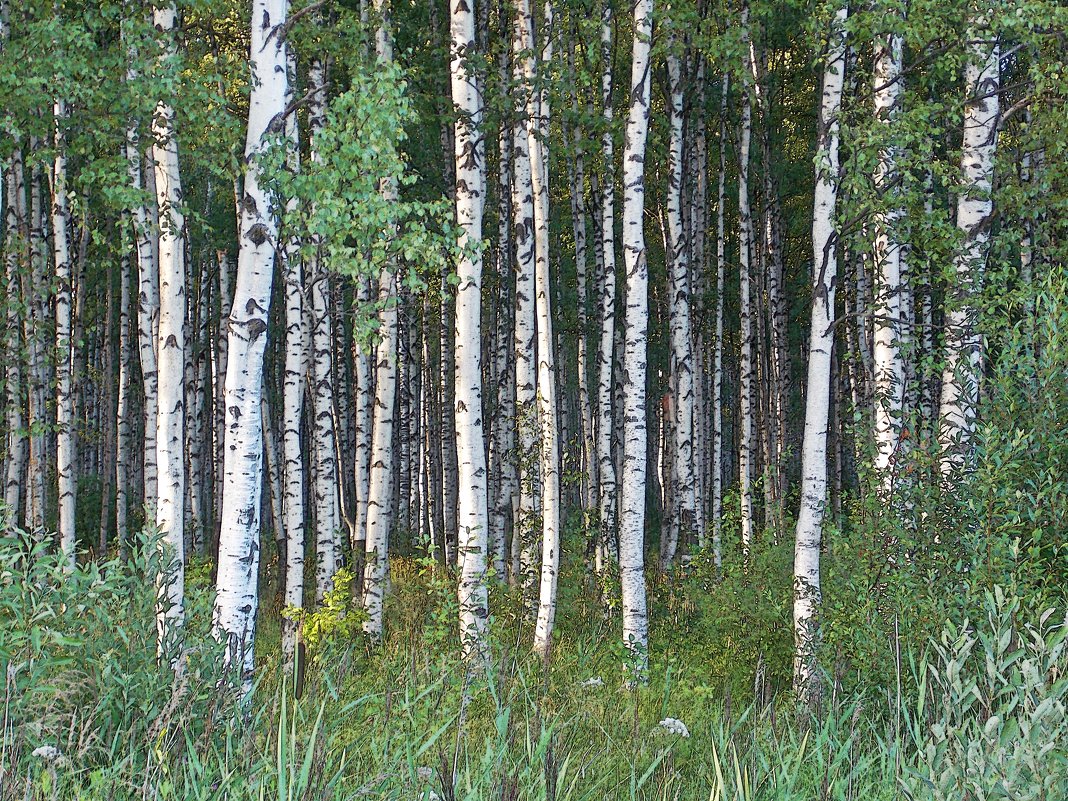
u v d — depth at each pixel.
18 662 4.85
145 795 4.31
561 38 15.95
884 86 10.23
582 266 18.27
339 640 11.28
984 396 8.55
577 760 6.21
